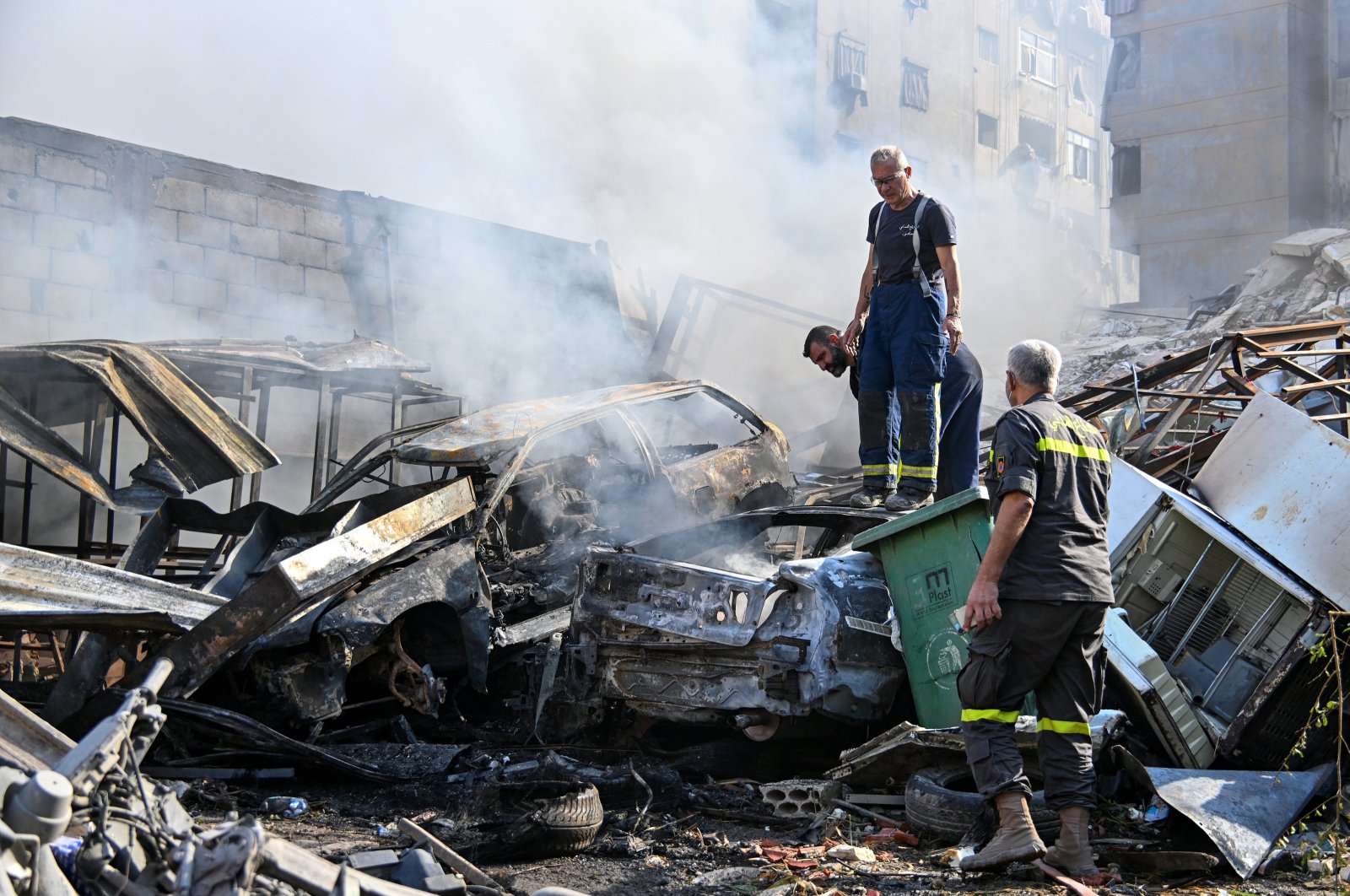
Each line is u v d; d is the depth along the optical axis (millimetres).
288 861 2174
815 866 3814
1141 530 5363
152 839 2152
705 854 4051
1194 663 5312
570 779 4645
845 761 4539
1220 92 29156
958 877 3709
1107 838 4023
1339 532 4777
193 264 12266
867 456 6340
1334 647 4359
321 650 5488
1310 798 4176
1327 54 29344
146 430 7754
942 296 6090
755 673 5000
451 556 6020
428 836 3354
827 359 6840
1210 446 7148
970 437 6430
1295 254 18469
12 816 1924
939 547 4824
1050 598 3725
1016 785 3686
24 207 11117
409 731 5695
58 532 10180
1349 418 7336
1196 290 29422
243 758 5215
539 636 6207
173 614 5398
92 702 5062
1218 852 3848
